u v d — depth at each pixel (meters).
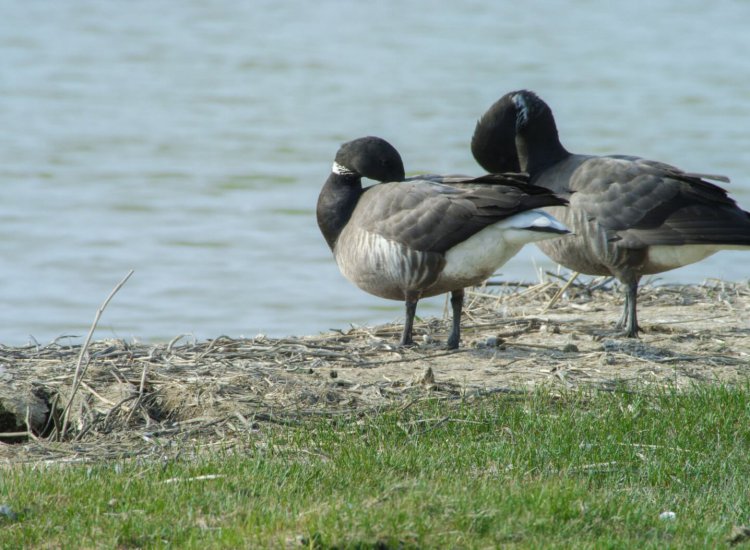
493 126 16.02
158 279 26.42
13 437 11.98
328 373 13.06
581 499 9.11
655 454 10.60
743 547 8.48
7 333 22.20
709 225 14.22
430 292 13.97
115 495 9.11
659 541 8.51
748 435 11.08
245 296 25.02
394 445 10.64
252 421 11.34
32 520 8.66
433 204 13.31
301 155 39.84
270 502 8.96
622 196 14.54
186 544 8.17
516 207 13.09
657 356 14.05
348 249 14.09
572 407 11.88
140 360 13.44
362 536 8.14
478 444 10.62
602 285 18.58
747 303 17.62
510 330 15.58
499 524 8.53
